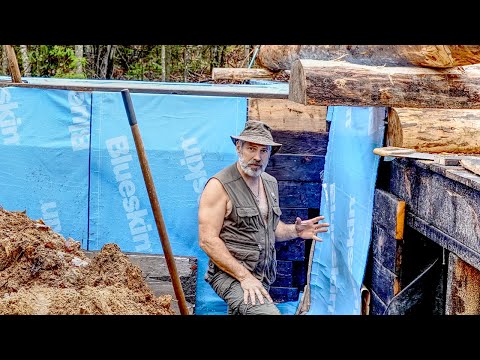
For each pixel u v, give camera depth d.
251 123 4.66
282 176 5.89
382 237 4.50
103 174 5.75
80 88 5.68
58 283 3.45
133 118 3.64
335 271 5.38
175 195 5.75
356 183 4.89
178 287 3.76
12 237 3.66
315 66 4.16
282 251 5.98
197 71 15.49
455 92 4.20
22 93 5.68
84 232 5.80
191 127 5.69
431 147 4.12
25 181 5.77
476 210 3.15
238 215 4.63
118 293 3.39
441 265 3.98
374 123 4.54
